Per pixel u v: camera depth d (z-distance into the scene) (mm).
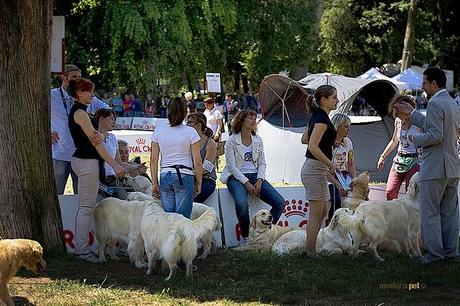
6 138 7629
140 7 24312
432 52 45531
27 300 6367
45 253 7871
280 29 31766
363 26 45312
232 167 9211
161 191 7547
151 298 6473
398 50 45688
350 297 6621
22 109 7680
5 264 5848
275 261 7809
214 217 7168
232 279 7215
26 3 7531
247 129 9266
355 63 47125
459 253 8227
